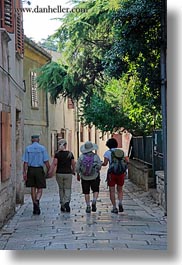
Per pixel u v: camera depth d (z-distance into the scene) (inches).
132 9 485.1
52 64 986.1
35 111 1138.7
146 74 542.3
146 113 748.6
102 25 868.6
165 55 486.3
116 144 523.5
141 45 506.6
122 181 521.3
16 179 607.8
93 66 920.9
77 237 393.4
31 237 396.8
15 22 569.3
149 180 697.0
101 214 512.7
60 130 1419.8
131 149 983.0
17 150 613.3
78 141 1626.5
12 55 541.0
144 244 366.6
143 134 836.6
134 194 698.2
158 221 466.0
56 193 767.1
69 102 1510.8
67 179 527.5
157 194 591.2
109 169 516.7
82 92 962.7
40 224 456.4
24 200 669.3
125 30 498.6
